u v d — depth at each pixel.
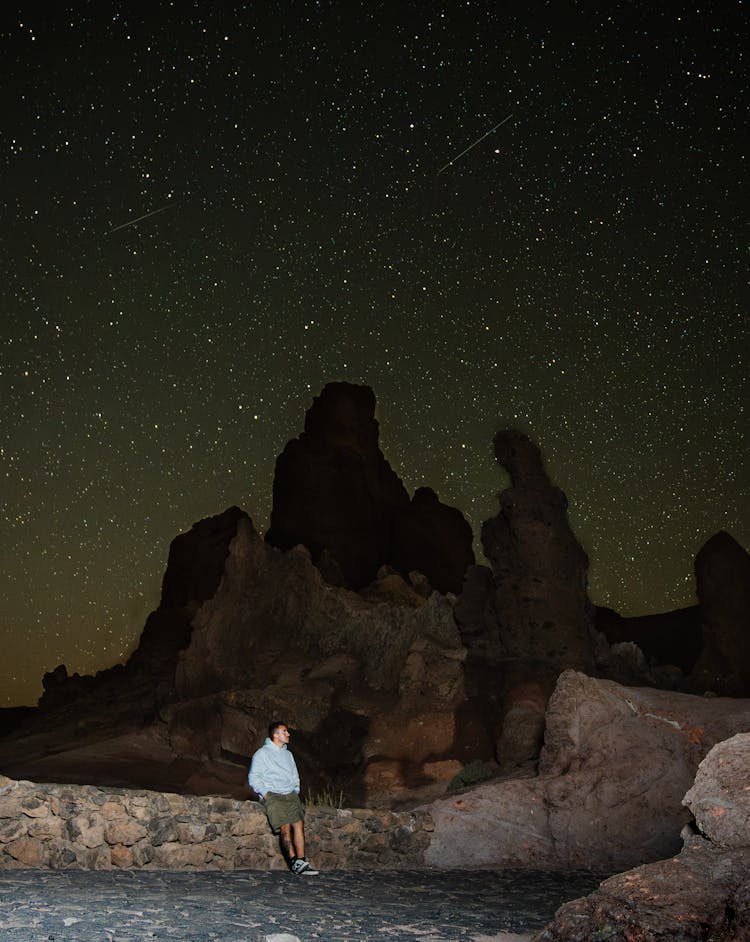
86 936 5.86
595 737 13.25
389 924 7.09
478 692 21.33
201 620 25.94
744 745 5.96
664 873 5.20
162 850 9.46
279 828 10.12
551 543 22.14
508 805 12.31
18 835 8.71
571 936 4.89
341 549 35.88
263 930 6.46
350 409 38.25
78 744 24.62
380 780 19.38
